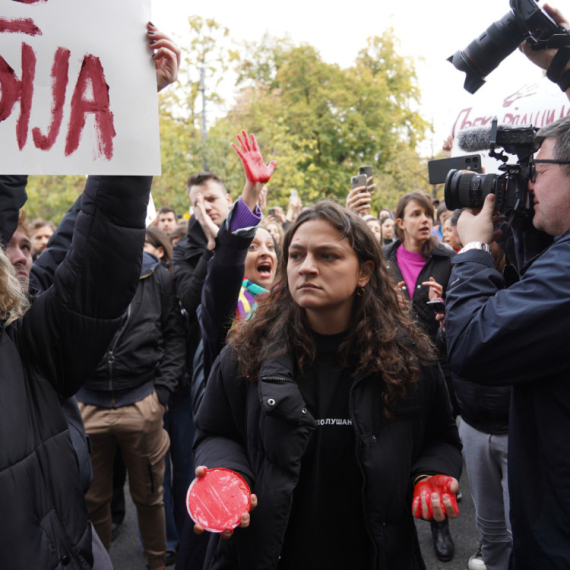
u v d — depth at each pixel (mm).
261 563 1469
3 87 1308
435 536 3342
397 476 1532
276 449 1483
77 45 1371
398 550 1547
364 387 1570
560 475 1432
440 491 1521
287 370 1537
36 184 17719
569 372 1432
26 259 2025
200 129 15438
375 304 1590
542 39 2039
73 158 1372
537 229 1698
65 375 1468
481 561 3068
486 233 1710
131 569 3365
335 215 1542
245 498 1403
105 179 1433
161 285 3348
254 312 1730
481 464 2521
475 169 1958
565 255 1446
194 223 3559
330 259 1539
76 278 1433
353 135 24422
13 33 1315
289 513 1475
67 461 1387
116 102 1413
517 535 1536
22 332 1411
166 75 1521
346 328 1627
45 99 1346
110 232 1438
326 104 24688
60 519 1328
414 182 20016
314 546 1552
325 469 1560
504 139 1652
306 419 1482
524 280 1502
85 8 1382
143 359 3082
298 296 1548
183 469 3369
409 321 1656
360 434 1521
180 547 2000
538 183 1556
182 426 3400
